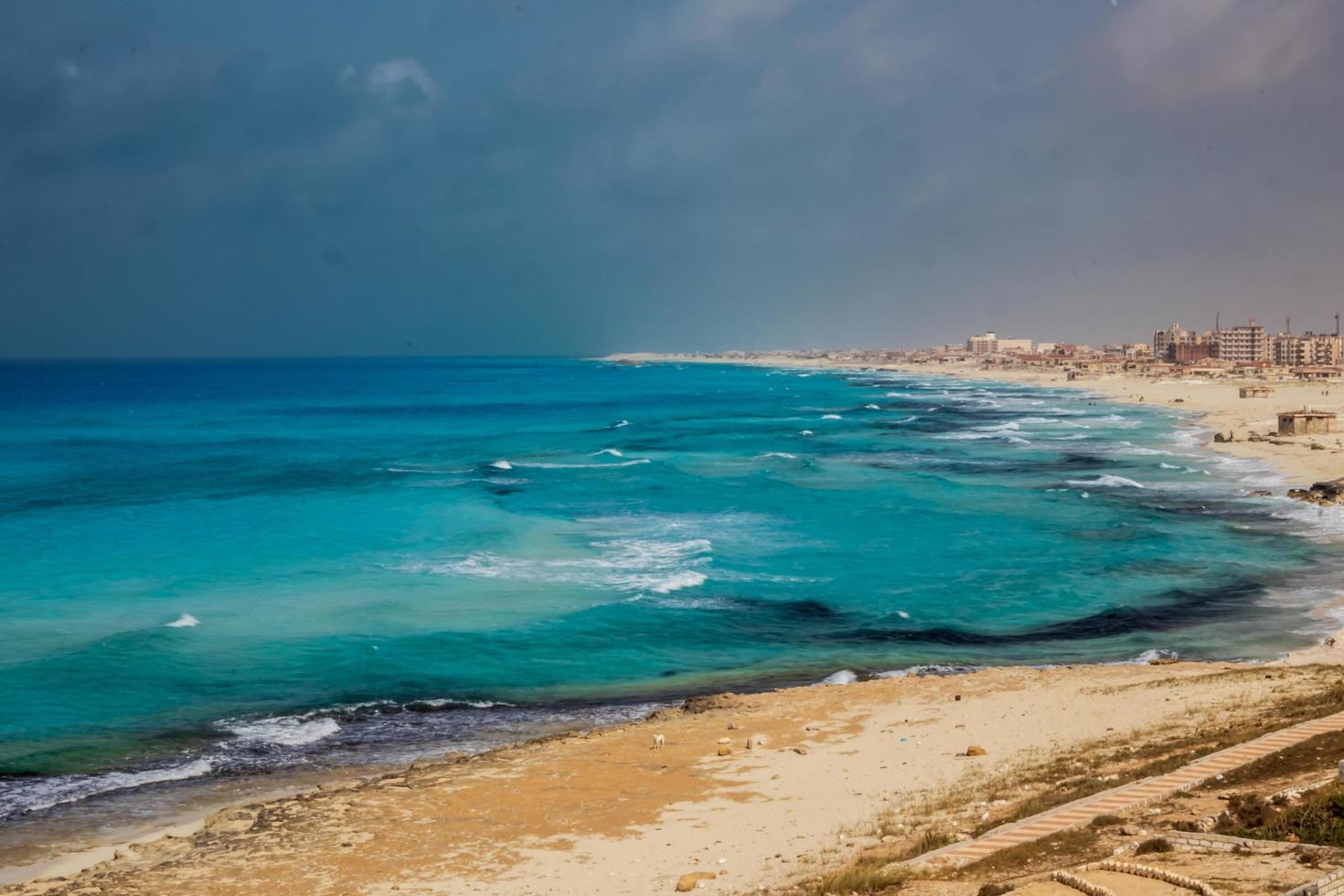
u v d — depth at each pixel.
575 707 31.08
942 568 48.41
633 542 54.25
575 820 21.16
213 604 41.44
